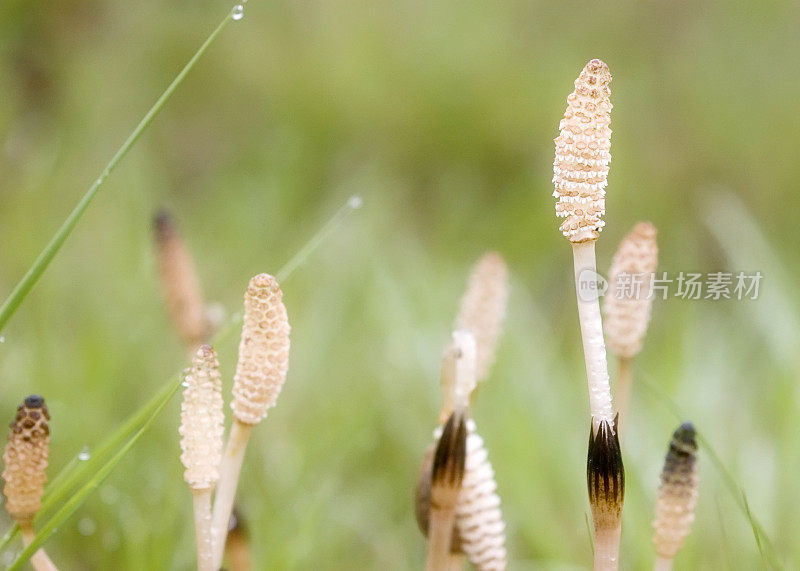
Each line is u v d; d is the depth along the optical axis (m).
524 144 1.60
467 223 1.43
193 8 1.68
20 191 1.20
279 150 1.45
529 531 0.76
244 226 1.29
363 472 0.88
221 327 0.85
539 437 0.83
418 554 0.78
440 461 0.62
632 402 0.90
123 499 0.75
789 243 1.43
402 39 1.65
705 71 1.66
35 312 1.00
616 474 0.60
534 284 1.32
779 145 1.57
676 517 0.61
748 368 1.05
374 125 1.61
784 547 0.74
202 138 1.61
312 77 1.62
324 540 0.76
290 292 1.14
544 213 1.38
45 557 0.61
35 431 0.60
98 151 1.36
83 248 1.16
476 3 1.71
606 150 0.59
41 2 1.56
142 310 1.02
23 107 1.49
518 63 1.66
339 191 1.38
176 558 0.73
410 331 1.00
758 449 0.83
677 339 0.97
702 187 1.56
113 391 0.90
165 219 0.73
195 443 0.60
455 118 1.60
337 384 0.99
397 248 1.28
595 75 0.59
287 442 0.85
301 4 1.70
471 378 0.62
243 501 0.76
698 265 1.39
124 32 1.63
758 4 1.70
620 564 0.71
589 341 0.60
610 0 1.76
